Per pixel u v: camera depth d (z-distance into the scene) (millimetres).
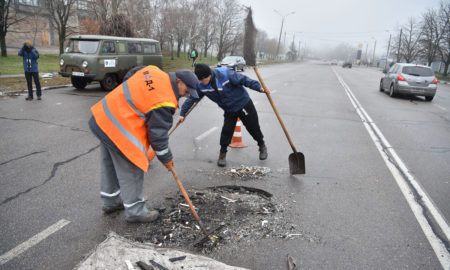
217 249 2775
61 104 8891
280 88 15484
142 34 21531
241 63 26453
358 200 3820
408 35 49906
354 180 4426
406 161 5340
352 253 2811
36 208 3371
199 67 4086
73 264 2559
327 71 38281
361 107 10812
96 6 19062
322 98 12609
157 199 3605
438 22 37156
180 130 6730
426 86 13180
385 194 4016
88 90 11875
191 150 5422
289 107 10148
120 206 3385
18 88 10797
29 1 29500
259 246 2844
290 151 5586
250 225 3150
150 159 3758
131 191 2990
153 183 4035
